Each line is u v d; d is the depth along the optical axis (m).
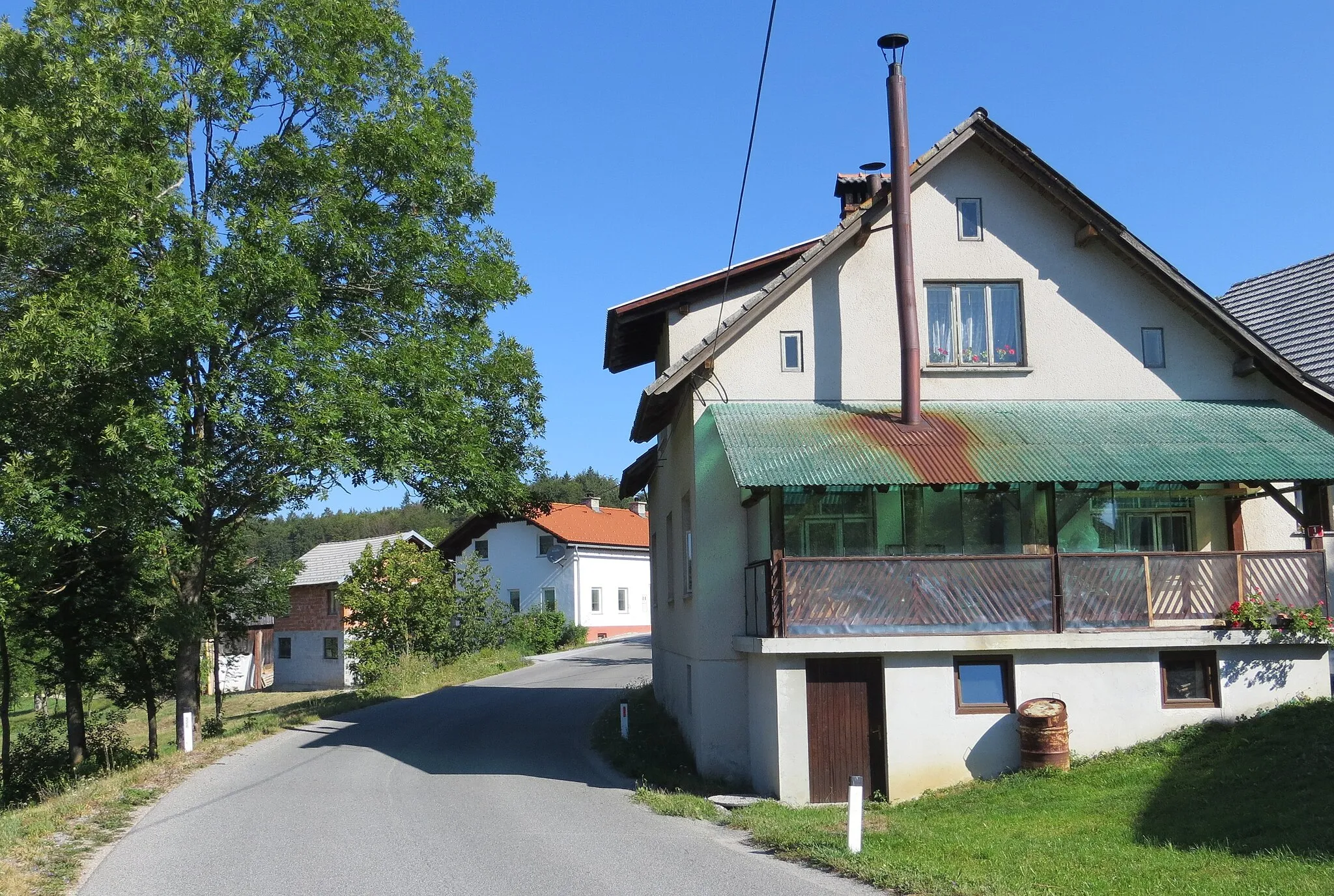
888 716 14.60
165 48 19.19
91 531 18.45
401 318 20.98
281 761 17.75
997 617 14.74
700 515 16.42
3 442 17.61
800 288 16.80
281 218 18.31
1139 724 14.78
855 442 15.07
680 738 19.17
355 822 12.34
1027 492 16.77
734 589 16.34
